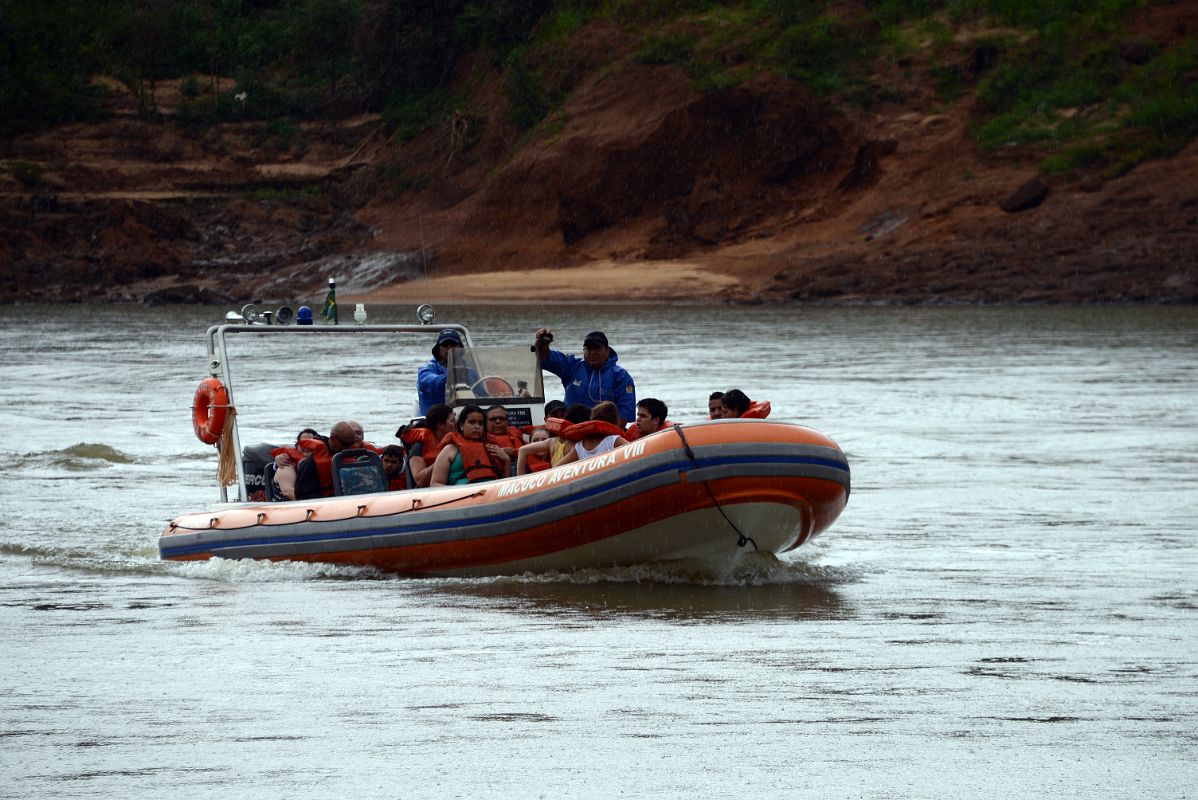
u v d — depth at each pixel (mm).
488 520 38188
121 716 24766
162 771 21703
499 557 38469
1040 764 21719
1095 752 22312
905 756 22125
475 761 22016
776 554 39562
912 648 29641
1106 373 113250
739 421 37594
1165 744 22688
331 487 43500
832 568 40250
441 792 20672
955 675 27188
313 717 24516
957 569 39906
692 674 27375
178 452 69500
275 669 28094
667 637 30984
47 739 23406
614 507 36938
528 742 22953
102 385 107188
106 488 58156
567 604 35250
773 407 87688
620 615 33688
